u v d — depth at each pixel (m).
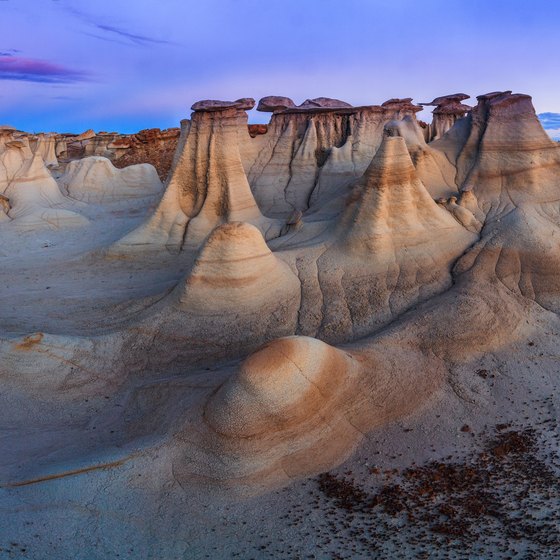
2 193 33.81
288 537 9.23
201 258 16.23
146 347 15.34
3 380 13.91
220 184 24.28
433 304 15.59
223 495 10.05
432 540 9.13
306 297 16.47
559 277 16.30
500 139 21.56
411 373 12.92
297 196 31.27
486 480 10.48
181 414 11.59
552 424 12.12
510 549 8.93
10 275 23.33
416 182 18.14
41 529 9.28
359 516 9.60
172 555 9.03
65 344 14.85
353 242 17.64
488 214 20.08
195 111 24.39
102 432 12.37
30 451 11.58
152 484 10.27
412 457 10.93
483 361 13.83
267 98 34.47
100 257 24.38
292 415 10.87
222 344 15.25
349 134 32.75
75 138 61.12
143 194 38.53
